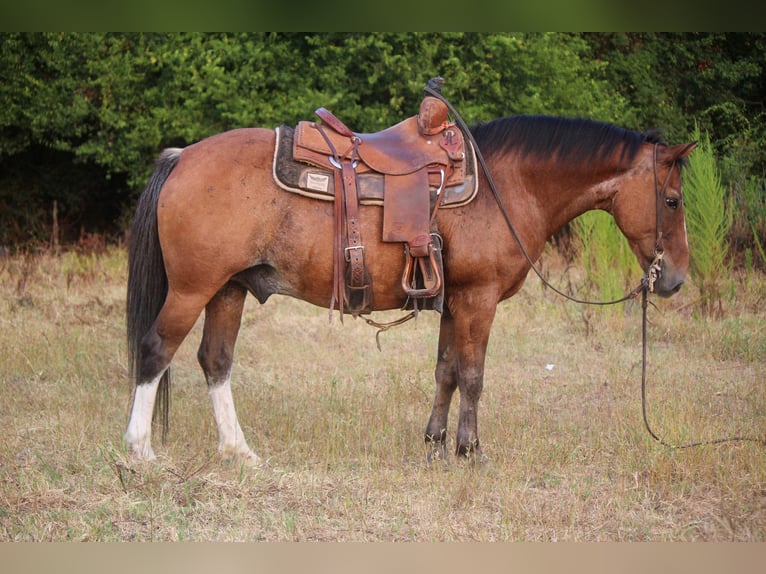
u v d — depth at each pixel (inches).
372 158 175.0
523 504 168.4
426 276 173.0
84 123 501.4
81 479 178.1
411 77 460.1
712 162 349.7
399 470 186.4
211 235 171.6
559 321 342.6
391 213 171.6
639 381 264.5
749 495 173.8
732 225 410.9
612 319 332.2
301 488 175.8
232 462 187.6
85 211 571.8
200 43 471.5
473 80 470.9
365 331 330.3
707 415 226.2
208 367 189.8
